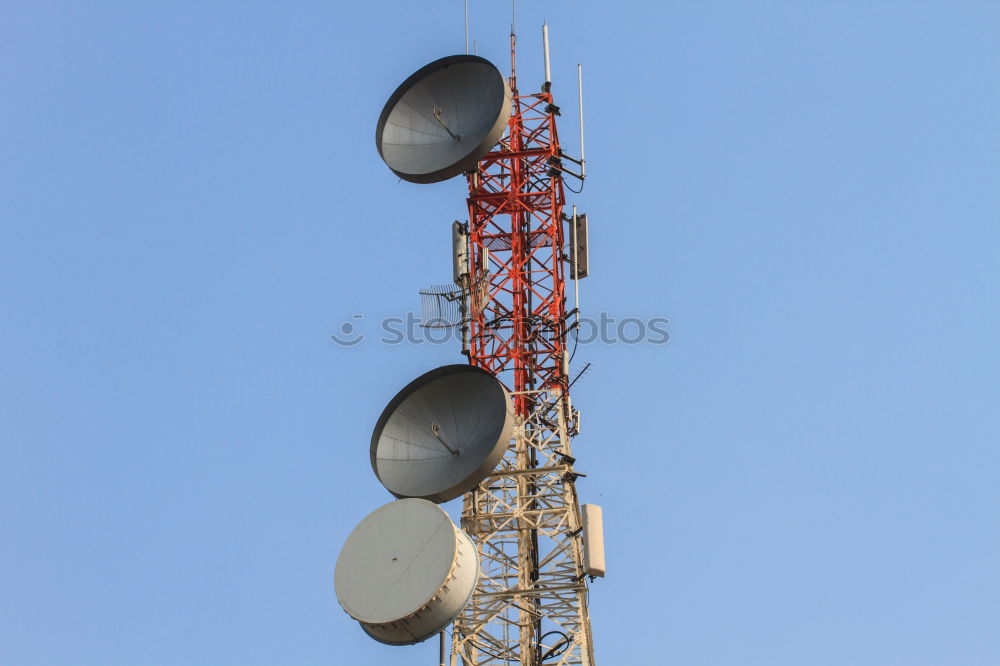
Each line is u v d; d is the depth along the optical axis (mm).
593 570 65125
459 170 72562
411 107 75500
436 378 68062
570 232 75625
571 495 69812
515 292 74812
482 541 69000
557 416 72000
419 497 64750
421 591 59625
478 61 74938
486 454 64750
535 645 66125
